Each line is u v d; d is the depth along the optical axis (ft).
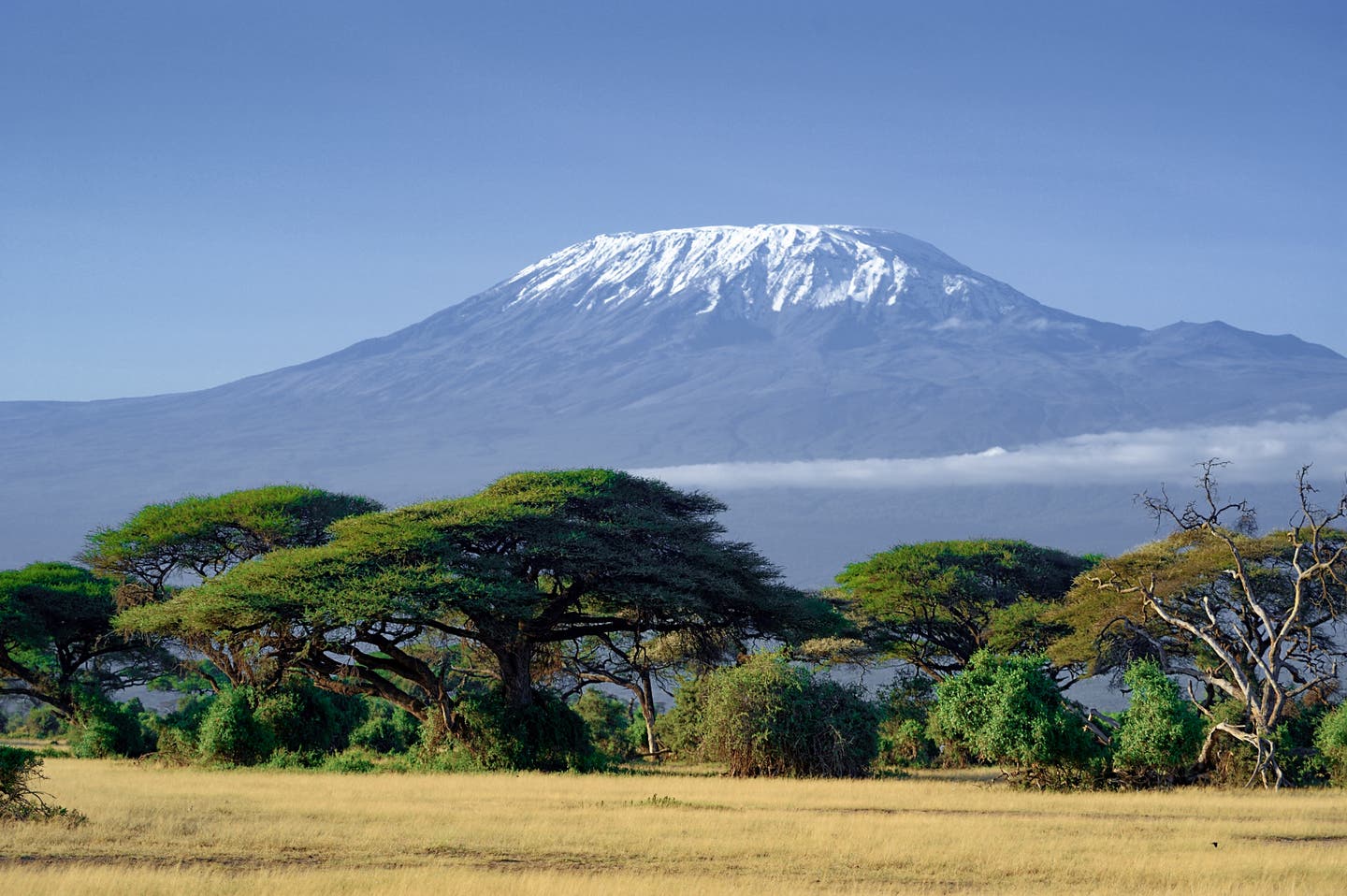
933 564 232.53
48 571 235.20
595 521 177.37
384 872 70.54
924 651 242.58
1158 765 129.70
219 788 123.34
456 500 176.96
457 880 67.21
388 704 244.01
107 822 88.89
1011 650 219.20
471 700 167.32
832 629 196.75
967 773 173.06
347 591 154.30
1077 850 82.43
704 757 179.32
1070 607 189.37
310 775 147.02
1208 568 171.22
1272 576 169.78
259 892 64.03
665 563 173.68
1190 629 144.15
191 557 204.23
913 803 114.83
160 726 193.16
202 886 65.10
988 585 234.58
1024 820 99.19
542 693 173.06
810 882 71.26
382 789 124.57
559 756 165.78
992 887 70.59
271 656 174.09
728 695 156.66
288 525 196.34
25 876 65.62
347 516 195.62
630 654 214.28
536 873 71.31
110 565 203.10
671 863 77.66
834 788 131.13
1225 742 133.28
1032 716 130.82
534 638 173.58
